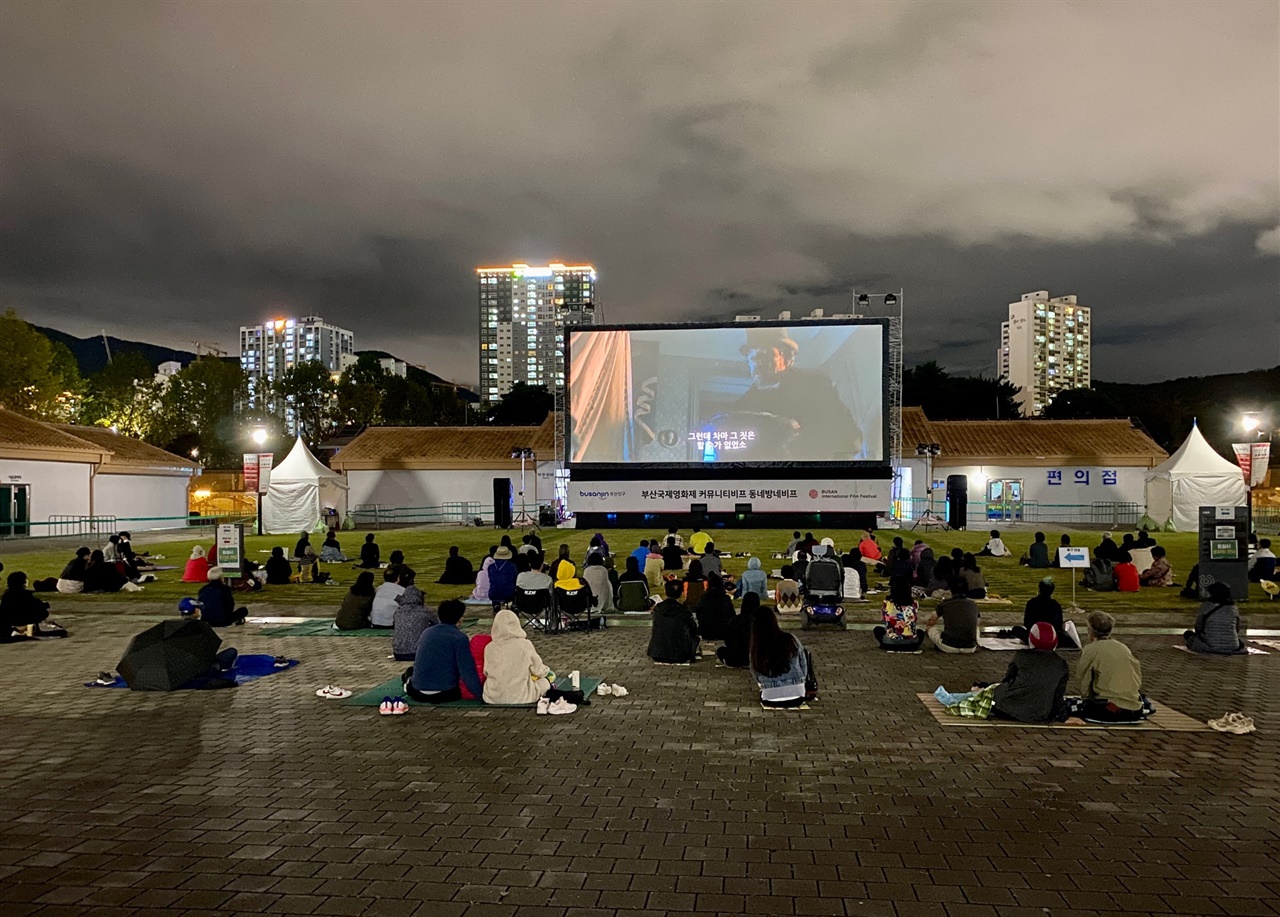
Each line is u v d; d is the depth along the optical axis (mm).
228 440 71250
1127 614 14539
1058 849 4969
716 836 5168
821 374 35406
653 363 36219
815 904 4281
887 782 6184
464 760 6738
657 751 6980
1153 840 5102
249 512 49719
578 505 36875
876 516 36312
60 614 15055
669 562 19438
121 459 41062
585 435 36656
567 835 5195
